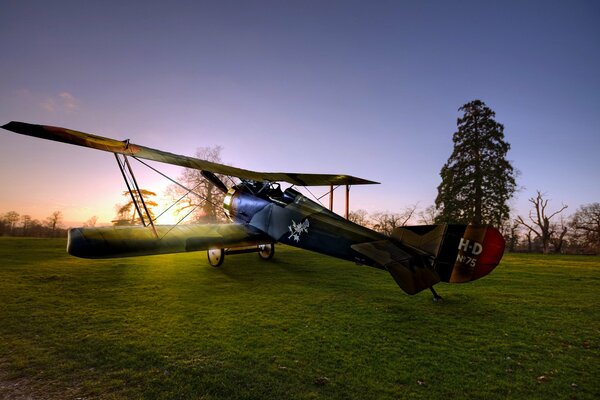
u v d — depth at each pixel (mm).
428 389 3170
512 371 3584
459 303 6398
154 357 3682
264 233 9367
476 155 35094
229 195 11094
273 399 2916
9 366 3412
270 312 5500
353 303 6215
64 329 4473
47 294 6312
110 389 3016
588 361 3869
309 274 9203
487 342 4402
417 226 6621
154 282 7660
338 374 3410
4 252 12789
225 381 3193
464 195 34562
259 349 3973
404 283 5816
